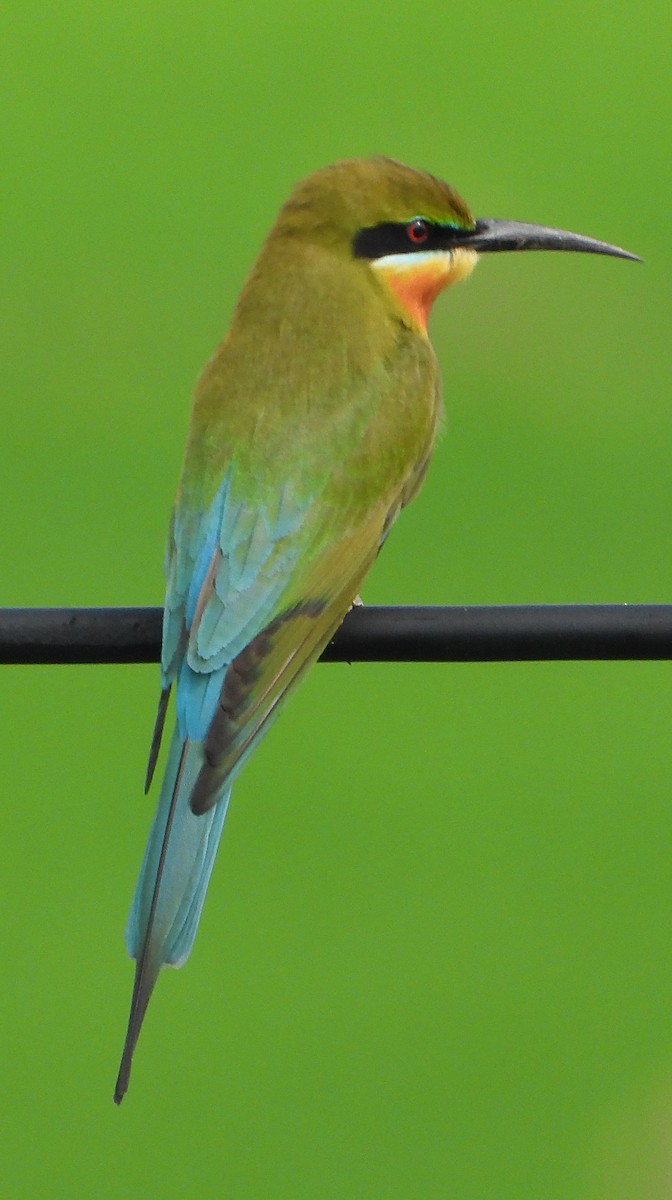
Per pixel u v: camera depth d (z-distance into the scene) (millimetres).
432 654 7121
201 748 7410
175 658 7523
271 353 8234
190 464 7980
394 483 8172
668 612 6906
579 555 13711
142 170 18453
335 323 8344
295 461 7918
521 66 19641
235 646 7570
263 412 8031
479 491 14297
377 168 8734
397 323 8594
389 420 8164
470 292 16453
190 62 19859
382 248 8641
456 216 8797
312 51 19922
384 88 19375
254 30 20328
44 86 19578
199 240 17453
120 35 20250
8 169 18500
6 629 7094
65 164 18609
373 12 20500
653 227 17188
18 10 20484
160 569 13406
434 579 13492
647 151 18281
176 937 7047
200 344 16172
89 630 7156
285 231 8648
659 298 16422
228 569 7711
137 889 7145
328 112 19047
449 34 20094
